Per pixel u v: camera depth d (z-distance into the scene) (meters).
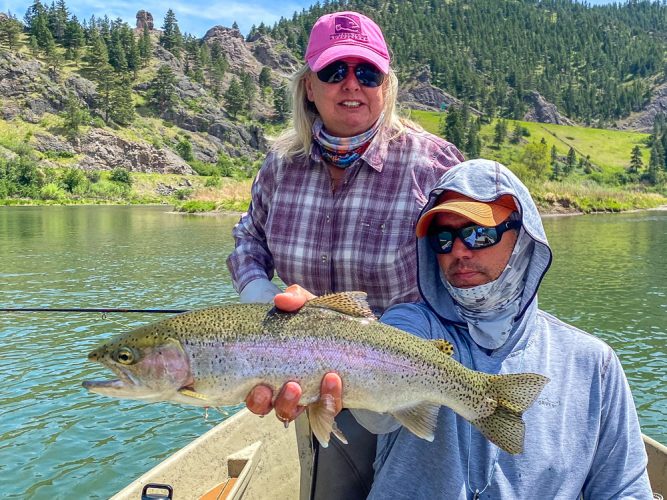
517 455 0.79
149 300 5.21
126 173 33.53
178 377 0.81
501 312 0.86
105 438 2.57
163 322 0.83
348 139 1.09
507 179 0.84
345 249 1.12
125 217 17.39
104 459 2.40
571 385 0.83
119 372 0.81
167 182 35.16
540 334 0.88
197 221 15.80
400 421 0.81
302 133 1.15
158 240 10.45
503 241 0.84
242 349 0.81
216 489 1.40
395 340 0.83
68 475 2.28
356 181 1.11
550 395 0.82
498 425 0.78
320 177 1.14
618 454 0.82
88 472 2.30
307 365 0.81
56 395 3.00
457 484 0.79
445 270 0.87
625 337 4.19
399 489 0.81
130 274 6.57
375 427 0.85
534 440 0.80
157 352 0.81
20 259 7.75
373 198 1.11
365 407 0.83
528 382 0.77
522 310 0.86
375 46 1.09
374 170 1.11
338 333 0.82
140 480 1.31
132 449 2.47
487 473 0.79
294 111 1.16
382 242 1.10
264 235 1.28
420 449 0.82
